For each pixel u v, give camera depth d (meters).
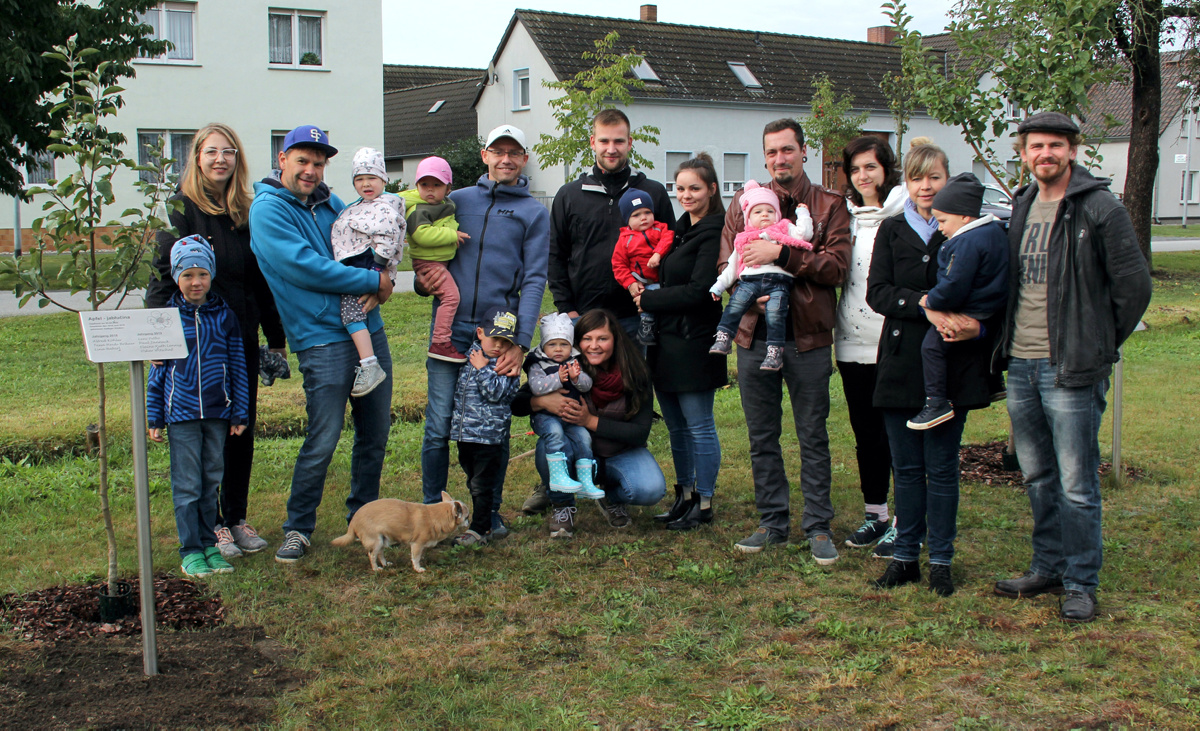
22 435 7.00
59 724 3.27
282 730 3.31
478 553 5.17
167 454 6.96
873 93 33.25
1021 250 4.20
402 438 7.58
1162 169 43.84
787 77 32.66
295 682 3.68
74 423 7.38
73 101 3.83
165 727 3.30
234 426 4.77
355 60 27.02
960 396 4.32
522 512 5.93
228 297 4.88
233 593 4.51
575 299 5.88
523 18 30.81
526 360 5.52
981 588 4.58
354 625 4.22
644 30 32.09
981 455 7.10
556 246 5.88
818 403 5.04
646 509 6.03
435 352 5.30
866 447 5.23
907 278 4.46
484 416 5.17
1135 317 3.97
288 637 4.07
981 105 6.73
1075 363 4.01
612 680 3.70
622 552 5.18
